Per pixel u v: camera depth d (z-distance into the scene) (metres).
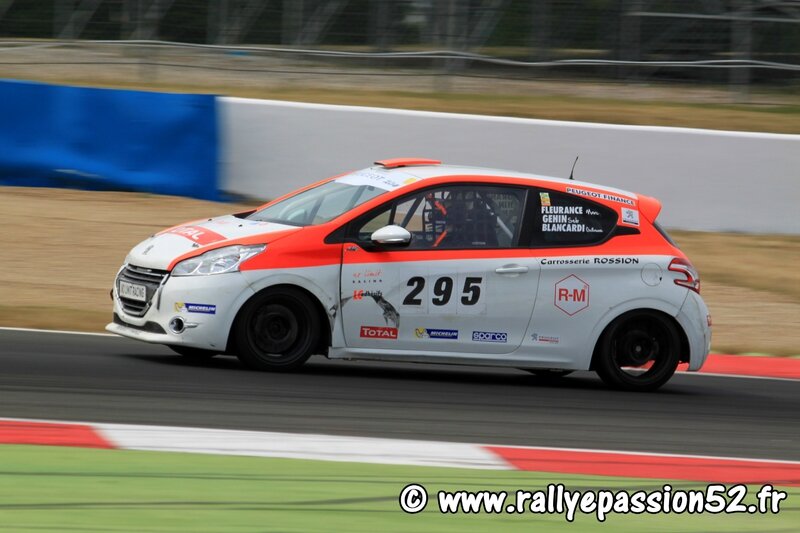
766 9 67.31
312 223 27.14
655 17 66.69
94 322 33.22
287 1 66.50
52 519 14.72
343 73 66.75
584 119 60.88
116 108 50.75
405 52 66.50
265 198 51.38
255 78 66.62
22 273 39.41
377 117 51.31
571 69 67.06
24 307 34.44
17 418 20.23
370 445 20.14
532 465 19.72
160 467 17.62
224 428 20.58
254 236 26.20
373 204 26.97
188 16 67.06
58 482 16.44
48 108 50.62
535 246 27.95
